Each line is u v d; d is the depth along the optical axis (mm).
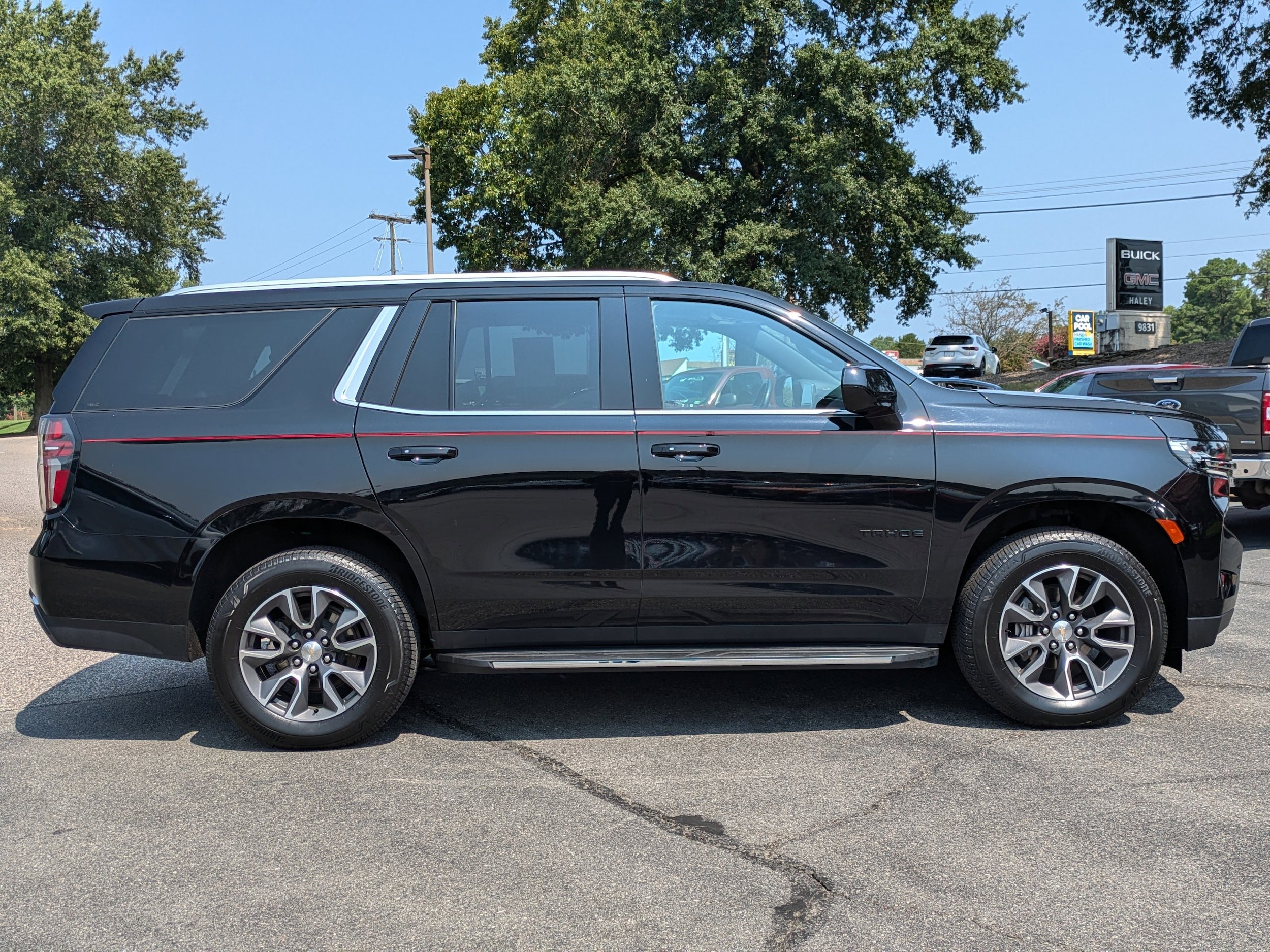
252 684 3873
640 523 3875
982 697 4016
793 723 4145
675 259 24844
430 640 4043
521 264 34000
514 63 35250
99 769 3719
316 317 4047
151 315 4074
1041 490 3896
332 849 2984
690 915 2553
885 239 27125
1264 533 9266
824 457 3895
